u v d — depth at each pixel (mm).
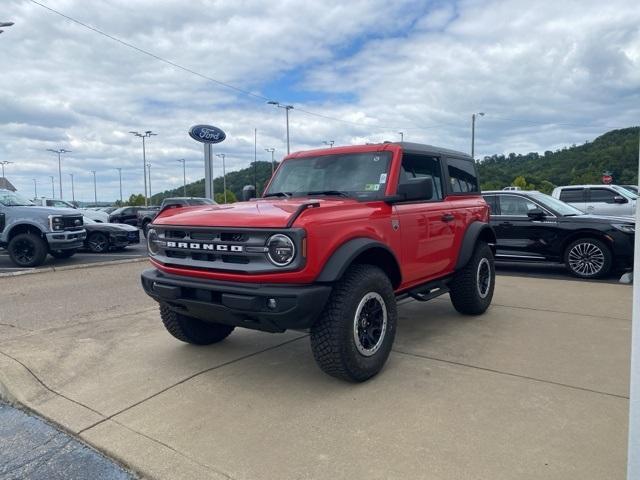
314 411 3432
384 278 4023
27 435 3266
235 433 3162
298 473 2703
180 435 3160
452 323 5691
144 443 3072
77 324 5844
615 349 4668
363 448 2930
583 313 6105
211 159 26516
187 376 4133
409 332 5320
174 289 3916
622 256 8461
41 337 5273
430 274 5094
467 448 2893
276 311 3445
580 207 14531
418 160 5047
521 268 10391
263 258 3547
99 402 3670
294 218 3473
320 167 5016
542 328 5434
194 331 4762
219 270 3736
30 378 4105
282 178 5227
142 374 4195
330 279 3521
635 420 1768
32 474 2828
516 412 3338
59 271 10172
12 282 8852
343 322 3654
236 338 5219
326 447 2957
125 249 16891
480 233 5891
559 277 9109
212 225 3781
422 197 4223
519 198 9578
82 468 2875
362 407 3473
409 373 4102
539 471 2646
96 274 9781
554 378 3939
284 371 4230
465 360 4402
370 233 4027
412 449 2900
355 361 3746
